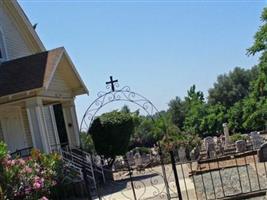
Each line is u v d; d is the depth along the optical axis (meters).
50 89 21.30
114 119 23.89
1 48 24.23
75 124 24.14
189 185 15.92
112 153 23.88
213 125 72.94
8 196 12.23
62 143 23.19
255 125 41.84
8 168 12.34
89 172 20.62
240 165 19.16
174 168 11.43
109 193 17.55
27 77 20.45
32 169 13.42
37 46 27.72
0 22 24.61
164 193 15.13
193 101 88.00
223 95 101.50
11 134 22.72
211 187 14.91
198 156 28.03
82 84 23.78
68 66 22.66
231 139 36.09
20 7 26.00
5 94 19.77
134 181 20.55
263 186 13.45
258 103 40.81
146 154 33.91
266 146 19.53
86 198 17.23
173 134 38.34
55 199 17.27
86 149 24.56
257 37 35.44
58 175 17.44
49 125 24.47
